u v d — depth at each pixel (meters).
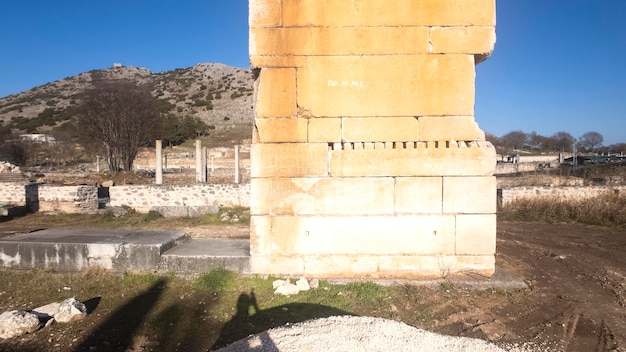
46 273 5.95
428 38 5.66
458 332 4.41
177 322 4.53
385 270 5.77
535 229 11.72
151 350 3.96
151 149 43.72
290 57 5.66
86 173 25.66
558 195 14.85
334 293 5.25
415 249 5.76
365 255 5.77
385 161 5.72
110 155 28.14
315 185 5.74
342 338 3.46
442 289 5.48
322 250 5.77
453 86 5.70
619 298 5.61
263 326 4.38
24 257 6.17
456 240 5.77
